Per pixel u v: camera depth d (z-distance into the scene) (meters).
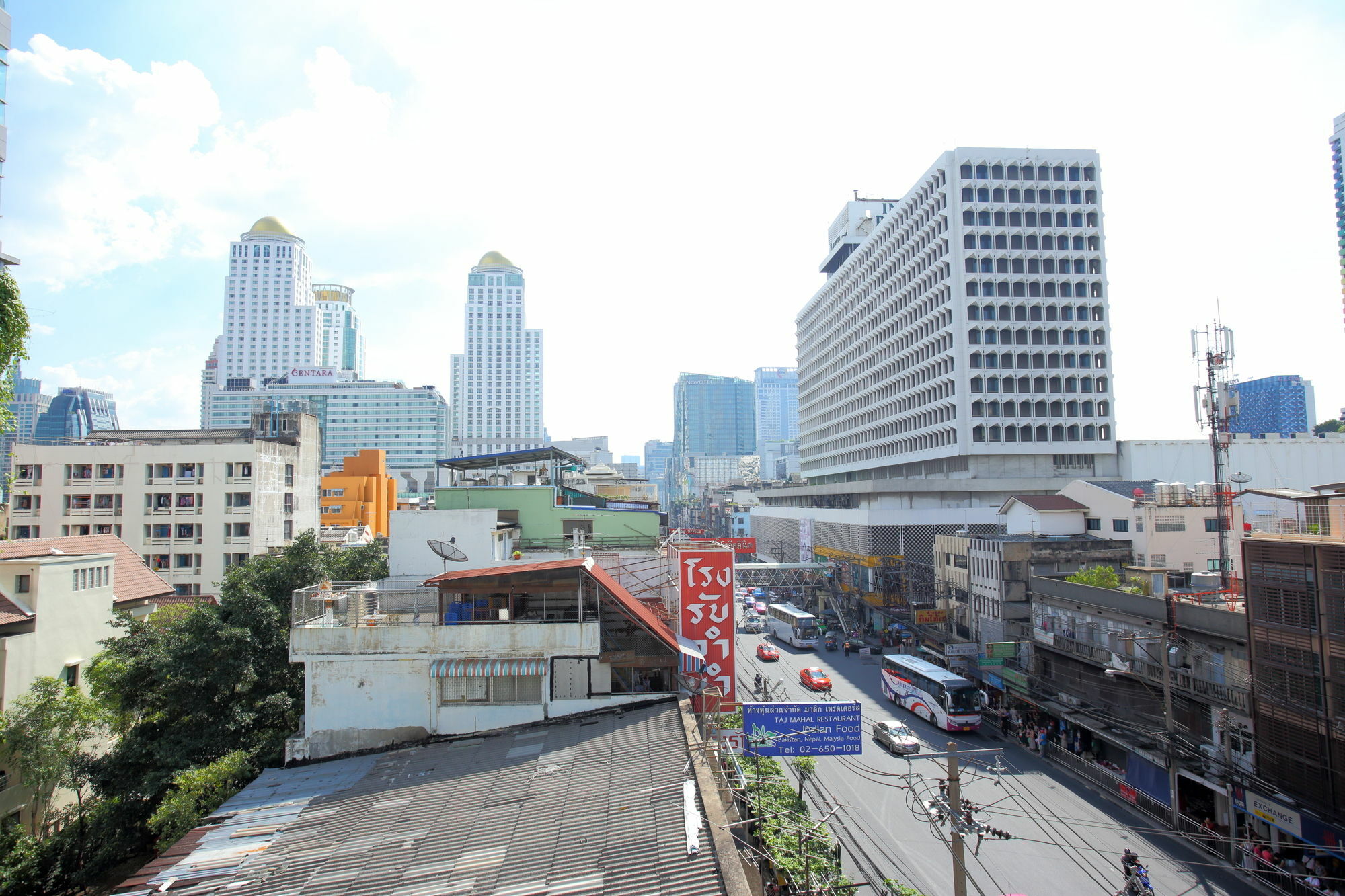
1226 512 41.47
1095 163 78.81
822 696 44.03
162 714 24.91
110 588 32.12
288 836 15.11
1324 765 21.25
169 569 54.50
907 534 74.69
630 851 12.20
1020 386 76.56
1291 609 22.59
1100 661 32.84
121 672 24.27
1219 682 26.05
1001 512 59.62
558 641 19.81
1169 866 23.14
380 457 85.94
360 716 19.97
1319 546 21.70
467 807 15.37
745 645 63.78
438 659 19.92
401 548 30.64
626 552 31.22
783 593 88.81
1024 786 30.02
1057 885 22.00
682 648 20.56
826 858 18.08
